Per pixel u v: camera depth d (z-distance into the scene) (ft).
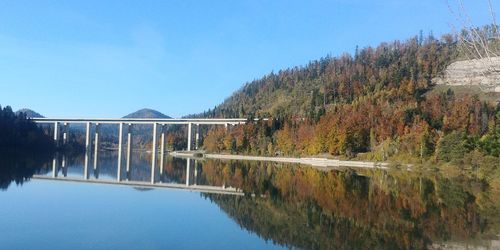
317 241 99.91
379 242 100.22
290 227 114.32
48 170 291.99
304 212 137.90
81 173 285.02
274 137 582.76
